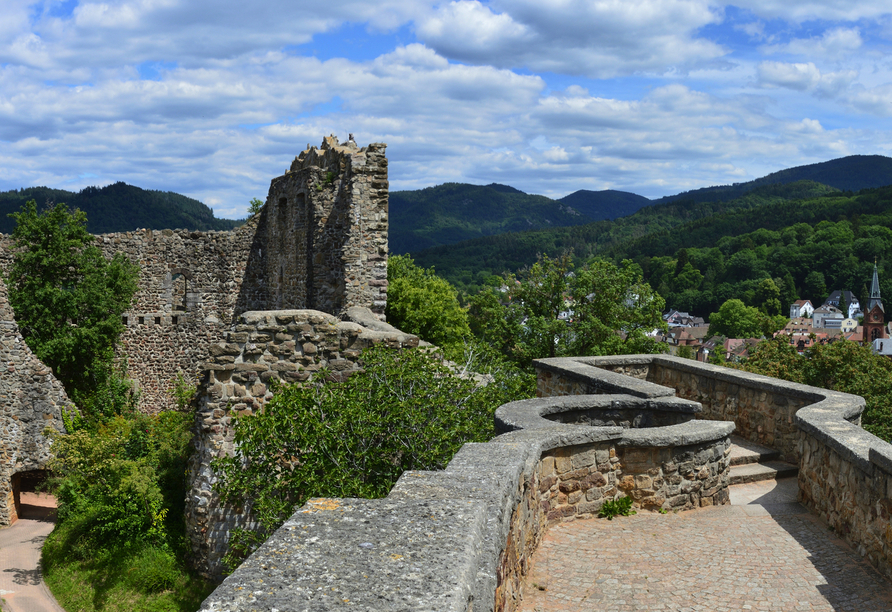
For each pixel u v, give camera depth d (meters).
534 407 7.37
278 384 9.42
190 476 10.24
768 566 5.37
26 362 20.58
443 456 7.90
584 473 6.38
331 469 7.90
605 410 7.77
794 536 6.04
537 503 5.68
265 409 8.59
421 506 3.00
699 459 6.79
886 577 5.16
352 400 8.22
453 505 3.03
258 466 8.51
